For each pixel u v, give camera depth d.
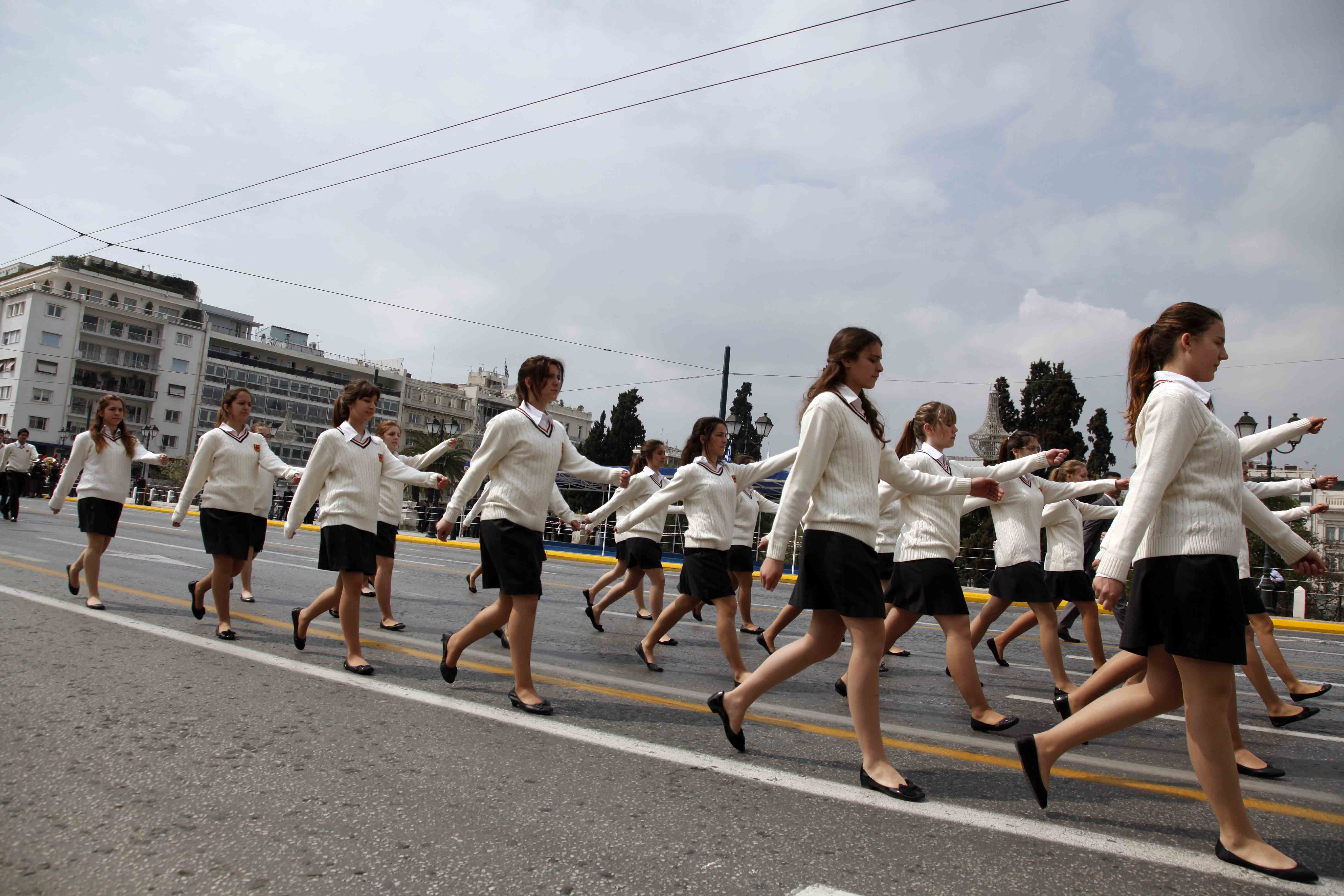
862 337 3.52
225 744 3.54
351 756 3.46
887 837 2.81
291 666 5.09
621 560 7.69
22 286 68.81
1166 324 2.93
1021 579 5.53
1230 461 2.72
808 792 3.24
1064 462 6.98
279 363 81.50
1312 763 4.17
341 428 5.22
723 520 5.61
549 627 7.76
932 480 3.75
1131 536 2.66
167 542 14.18
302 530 25.41
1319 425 4.48
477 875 2.41
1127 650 2.85
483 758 3.51
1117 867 2.62
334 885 2.32
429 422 83.69
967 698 4.59
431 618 7.74
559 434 4.63
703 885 2.39
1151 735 4.64
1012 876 2.52
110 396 6.91
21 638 5.45
